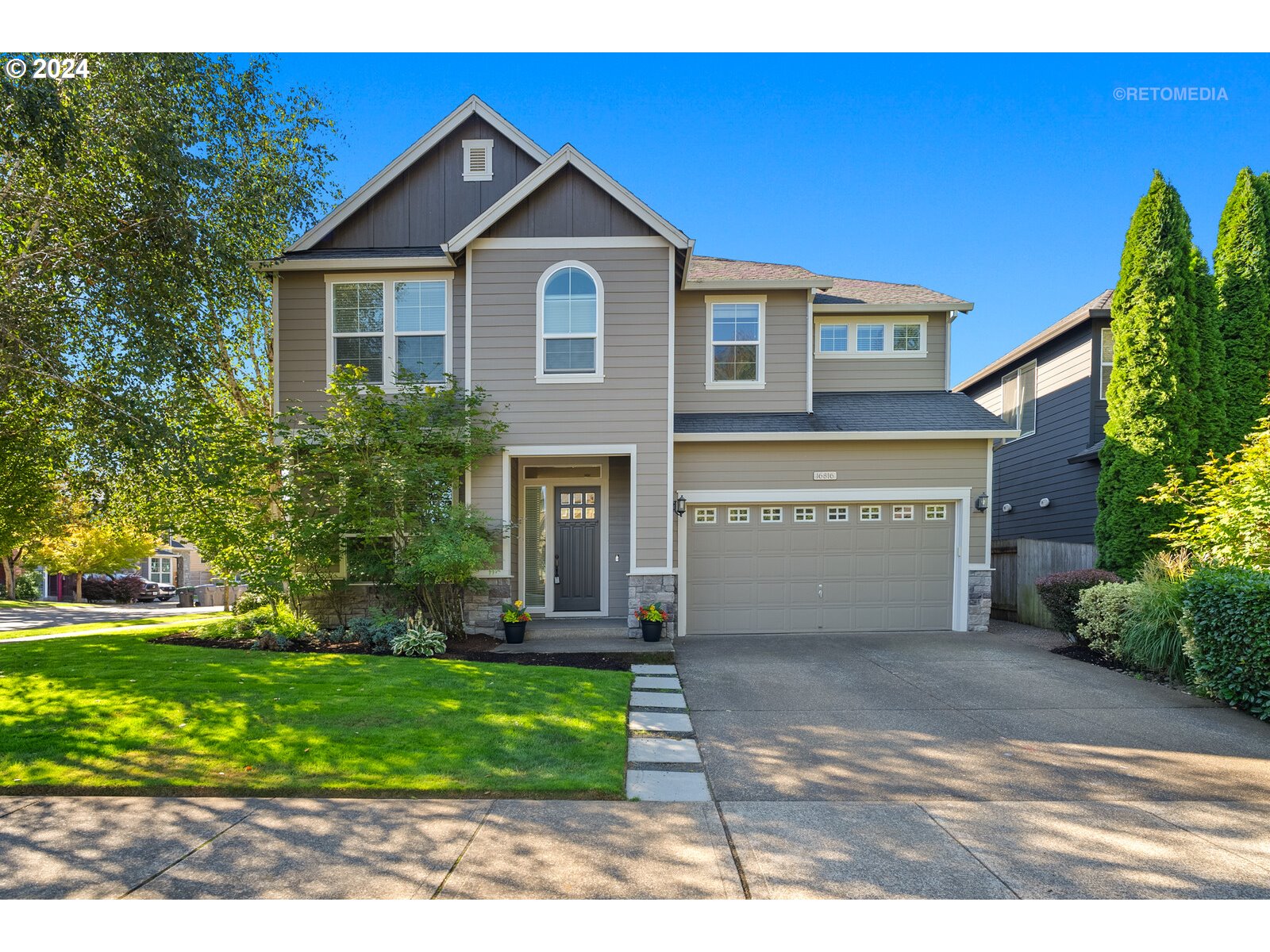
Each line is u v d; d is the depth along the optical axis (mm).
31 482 9617
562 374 10414
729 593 11164
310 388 10773
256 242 11328
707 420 11625
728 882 3318
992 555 13664
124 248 8312
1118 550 10289
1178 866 3502
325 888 3244
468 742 5230
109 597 28125
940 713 6402
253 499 10242
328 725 5539
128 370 8086
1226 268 11055
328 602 10594
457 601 10148
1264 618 6047
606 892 3225
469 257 10469
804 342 12062
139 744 5070
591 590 11688
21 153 7496
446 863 3479
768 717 6270
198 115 9992
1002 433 10992
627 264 10453
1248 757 5199
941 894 3227
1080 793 4500
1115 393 10672
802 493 11148
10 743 5066
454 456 10094
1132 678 7789
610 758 4965
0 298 7797
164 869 3402
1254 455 7910
